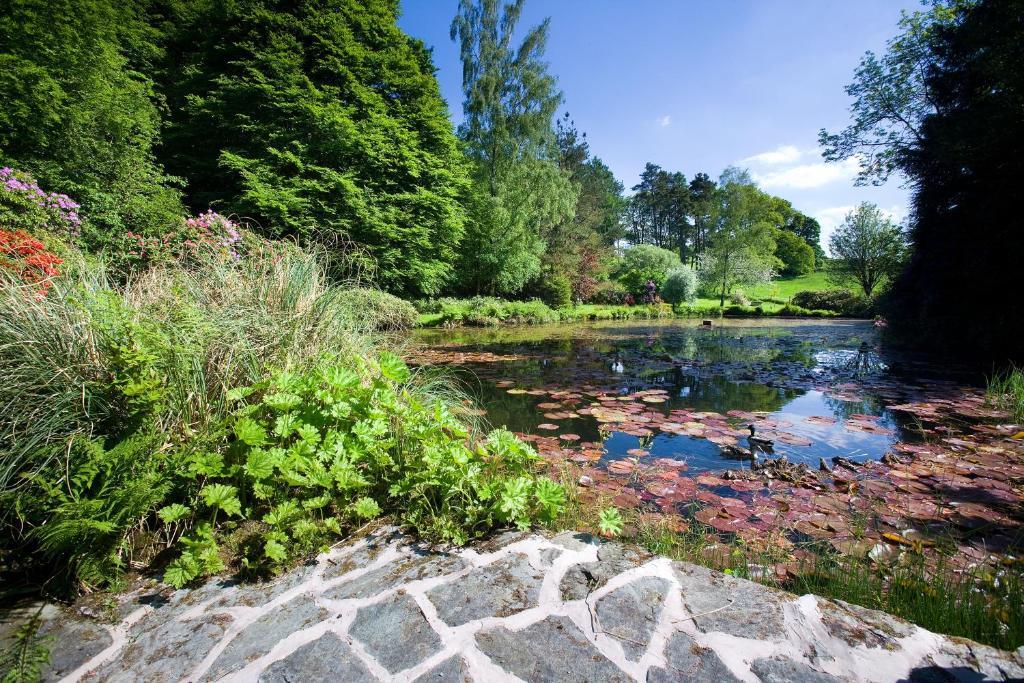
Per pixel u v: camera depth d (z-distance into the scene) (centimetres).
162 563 155
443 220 1465
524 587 139
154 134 1038
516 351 845
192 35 1308
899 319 1013
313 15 1266
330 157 1236
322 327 269
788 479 262
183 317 205
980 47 795
